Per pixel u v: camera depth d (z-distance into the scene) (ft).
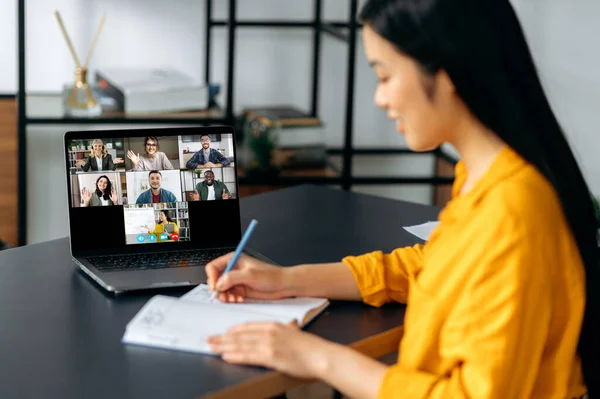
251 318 4.07
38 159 10.23
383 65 3.49
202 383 3.55
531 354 3.40
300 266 4.51
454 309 3.48
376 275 4.50
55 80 10.03
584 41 9.97
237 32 10.28
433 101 3.44
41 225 10.44
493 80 3.30
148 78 9.57
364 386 3.55
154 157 5.10
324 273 4.49
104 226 5.03
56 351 3.82
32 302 4.38
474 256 3.41
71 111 9.18
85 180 5.01
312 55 10.54
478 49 3.28
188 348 3.82
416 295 3.67
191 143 5.15
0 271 4.82
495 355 3.33
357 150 10.79
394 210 6.27
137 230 5.07
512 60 3.37
